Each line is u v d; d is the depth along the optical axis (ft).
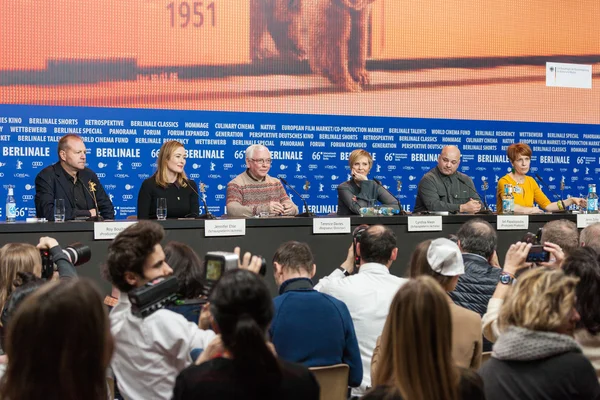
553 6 25.67
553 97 25.88
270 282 14.23
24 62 20.56
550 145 25.94
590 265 6.86
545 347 5.44
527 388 5.45
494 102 25.29
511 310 5.69
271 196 17.61
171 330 6.37
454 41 24.75
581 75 26.11
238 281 4.83
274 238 14.25
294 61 23.12
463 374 4.91
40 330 4.22
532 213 17.83
